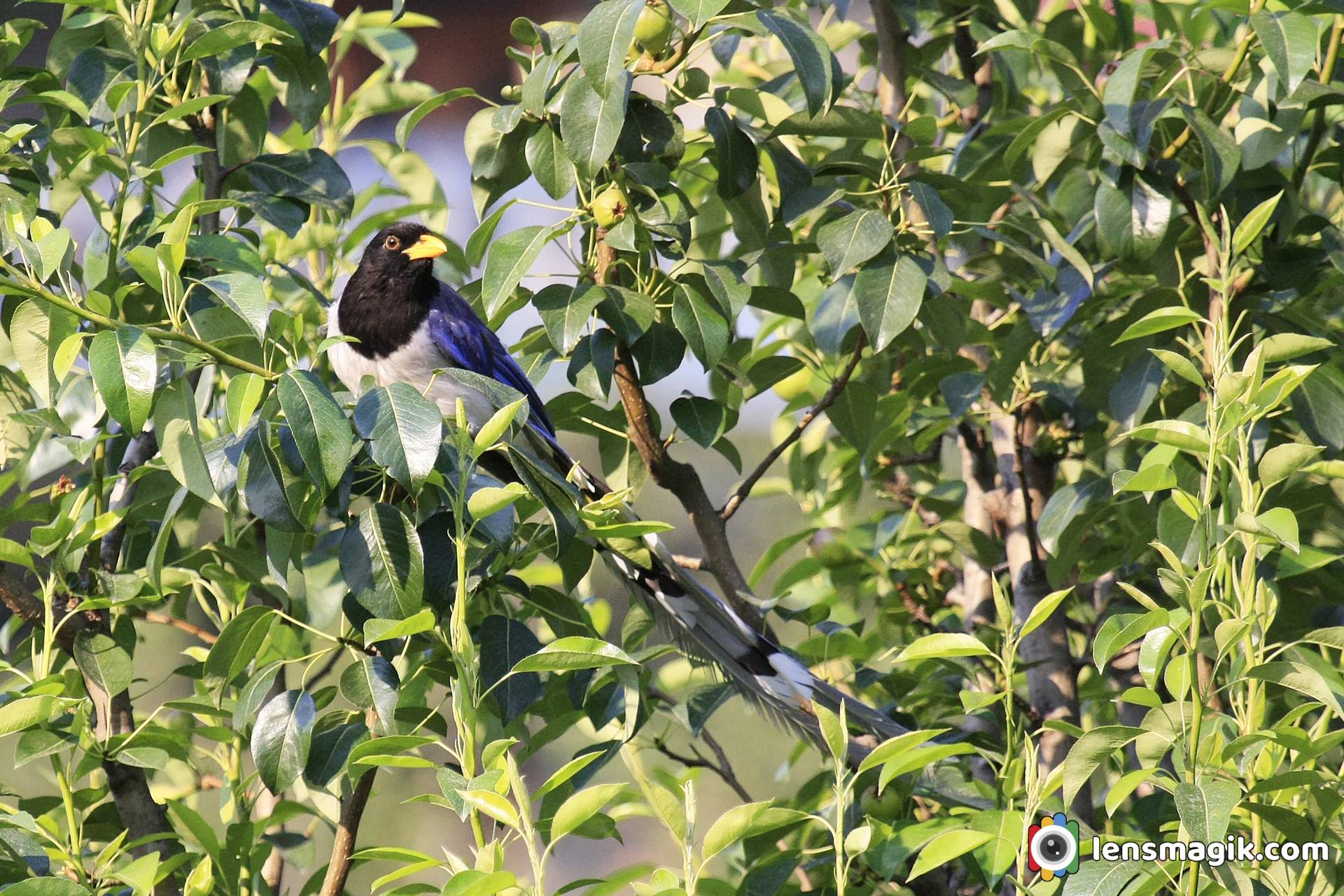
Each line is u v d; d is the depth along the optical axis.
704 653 7.30
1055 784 5.07
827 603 9.08
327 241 9.09
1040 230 7.11
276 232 9.06
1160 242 6.90
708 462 17.58
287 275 8.54
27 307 5.84
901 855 5.75
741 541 17.19
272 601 7.45
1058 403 8.90
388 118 17.95
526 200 6.97
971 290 8.10
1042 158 7.70
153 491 6.70
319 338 8.77
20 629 7.76
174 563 6.93
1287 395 5.20
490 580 6.25
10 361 7.07
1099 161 7.62
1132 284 8.42
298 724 5.59
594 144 6.14
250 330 6.79
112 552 6.85
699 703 7.15
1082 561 8.38
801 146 8.90
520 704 6.00
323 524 7.09
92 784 7.45
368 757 4.81
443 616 6.02
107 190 9.80
